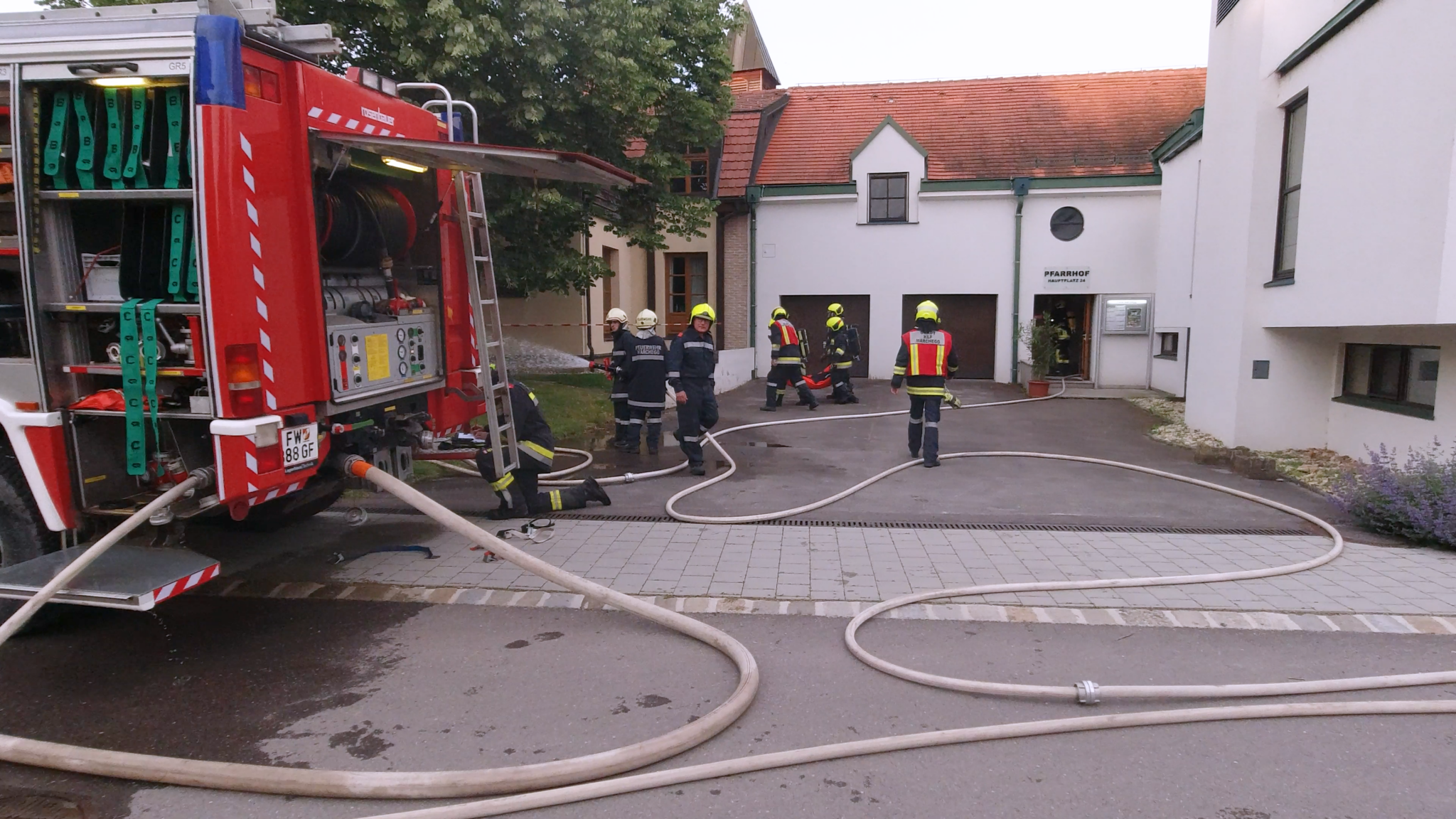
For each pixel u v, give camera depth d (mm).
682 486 7848
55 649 4273
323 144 4297
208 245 3703
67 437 4027
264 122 3922
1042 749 3326
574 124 10672
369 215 5008
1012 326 17844
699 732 3340
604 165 4711
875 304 18438
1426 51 6500
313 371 4316
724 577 5281
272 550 5848
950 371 9000
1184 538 6168
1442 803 2953
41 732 3471
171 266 3834
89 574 3799
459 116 5766
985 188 17625
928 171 18141
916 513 6910
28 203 3846
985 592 4957
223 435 3789
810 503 7176
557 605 4848
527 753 3305
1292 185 9219
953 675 3975
